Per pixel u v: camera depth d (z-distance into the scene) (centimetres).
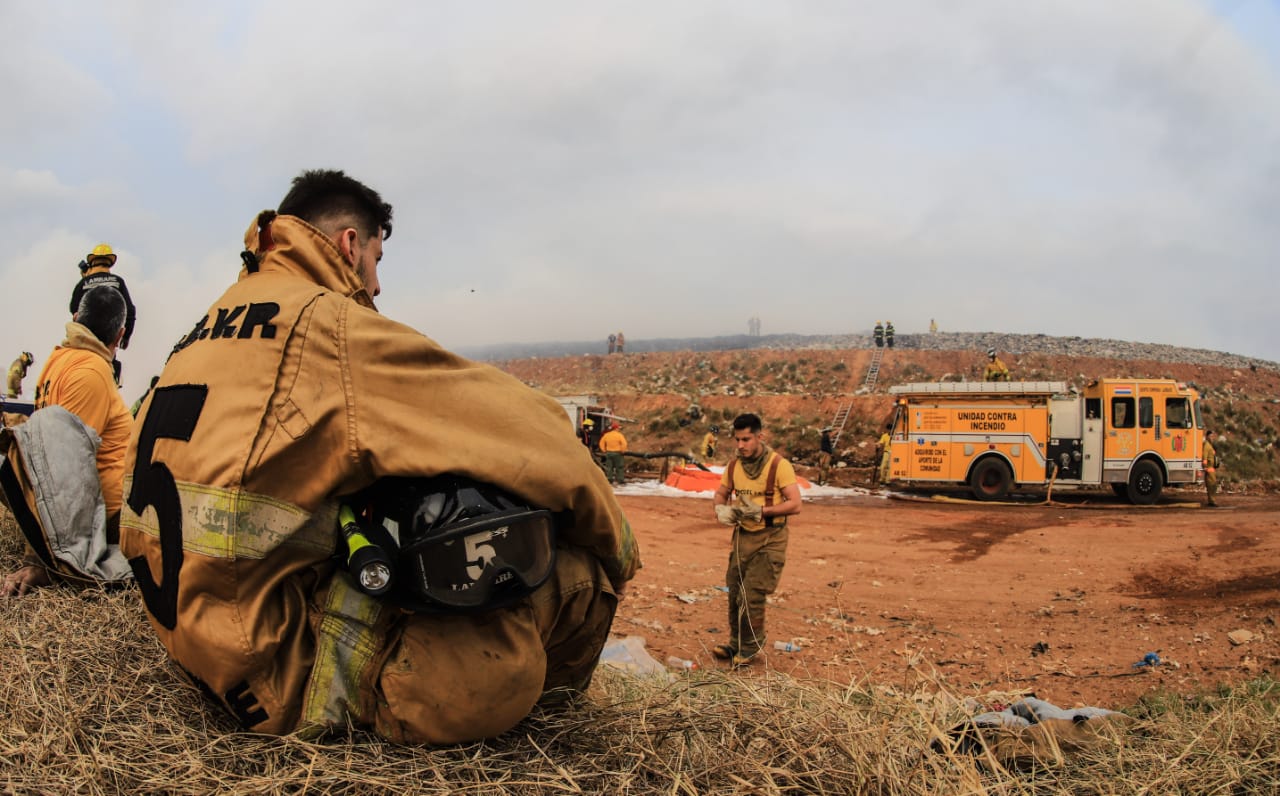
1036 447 2144
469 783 198
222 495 196
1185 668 704
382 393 203
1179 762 296
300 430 197
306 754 202
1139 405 2103
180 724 220
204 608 201
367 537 199
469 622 205
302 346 204
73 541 362
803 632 834
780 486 696
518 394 215
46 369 413
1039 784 274
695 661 721
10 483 360
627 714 244
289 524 200
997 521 1733
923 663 730
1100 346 5434
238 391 204
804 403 3862
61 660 256
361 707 209
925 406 2238
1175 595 989
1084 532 1534
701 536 1488
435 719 204
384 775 198
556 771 210
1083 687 660
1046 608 940
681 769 218
